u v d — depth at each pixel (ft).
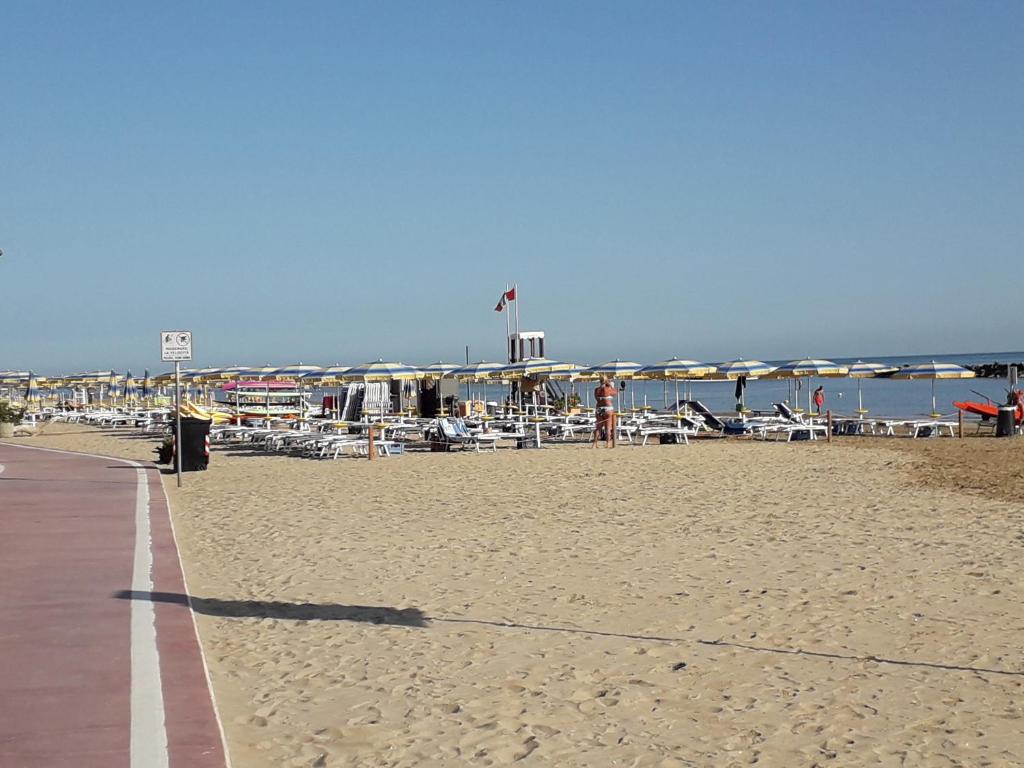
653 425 104.68
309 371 138.92
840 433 106.42
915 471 63.52
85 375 203.62
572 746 17.47
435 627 25.82
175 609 26.66
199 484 61.16
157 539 38.50
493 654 23.31
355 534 41.01
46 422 166.30
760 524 42.34
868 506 47.29
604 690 20.61
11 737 16.98
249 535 40.93
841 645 23.80
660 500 51.08
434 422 103.09
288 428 110.32
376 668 22.22
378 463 77.05
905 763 16.61
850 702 19.74
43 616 25.76
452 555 36.09
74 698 19.10
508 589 30.35
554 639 24.58
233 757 16.99
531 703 19.80
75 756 16.11
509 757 16.97
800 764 16.62
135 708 18.52
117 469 70.18
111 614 26.00
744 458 74.95
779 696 20.16
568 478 62.54
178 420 61.00
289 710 19.42
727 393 293.43
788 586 30.19
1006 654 22.86
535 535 40.34
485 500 52.11
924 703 19.63
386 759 16.88
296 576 32.50
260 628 25.76
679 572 32.53
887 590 29.43
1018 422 100.22
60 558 34.30
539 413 134.82
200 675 20.66
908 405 188.03
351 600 29.01
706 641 24.30
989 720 18.62
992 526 40.63
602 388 91.25
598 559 34.96
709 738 17.85
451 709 19.45
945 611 26.91
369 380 122.31
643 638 24.62
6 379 198.18
